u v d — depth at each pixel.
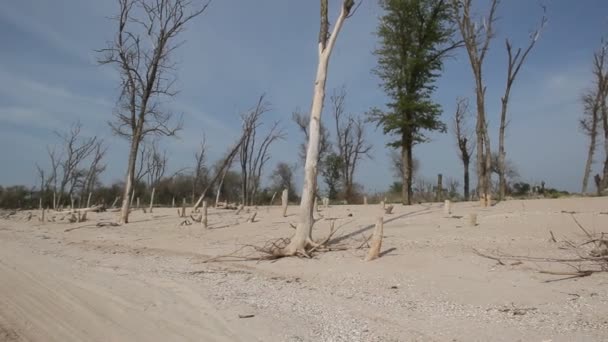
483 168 25.81
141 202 68.94
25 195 74.38
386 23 30.28
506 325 6.80
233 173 73.44
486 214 18.88
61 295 8.88
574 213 16.77
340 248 13.69
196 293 9.19
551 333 6.33
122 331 6.74
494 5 24.38
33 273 11.30
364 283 10.04
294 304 8.41
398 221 18.44
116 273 11.61
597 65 37.22
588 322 6.68
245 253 14.55
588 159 37.47
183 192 71.62
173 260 14.20
